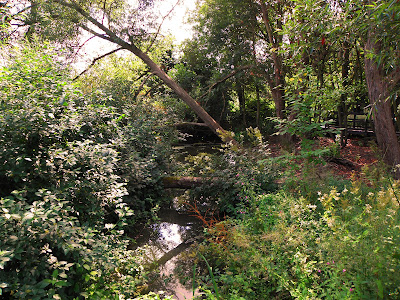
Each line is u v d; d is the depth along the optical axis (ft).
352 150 31.14
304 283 8.73
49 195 9.45
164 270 13.26
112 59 46.75
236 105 65.41
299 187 15.61
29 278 7.80
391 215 8.88
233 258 11.26
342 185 15.75
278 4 34.76
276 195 15.57
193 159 22.86
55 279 7.82
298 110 17.58
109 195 12.33
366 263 7.52
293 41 16.17
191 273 12.79
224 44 44.19
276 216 13.00
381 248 7.69
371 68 19.90
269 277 9.82
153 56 52.29
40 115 10.50
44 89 12.62
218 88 44.86
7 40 23.18
